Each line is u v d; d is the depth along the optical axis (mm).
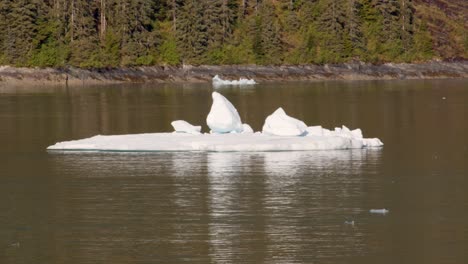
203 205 139000
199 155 173750
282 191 146875
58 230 127812
